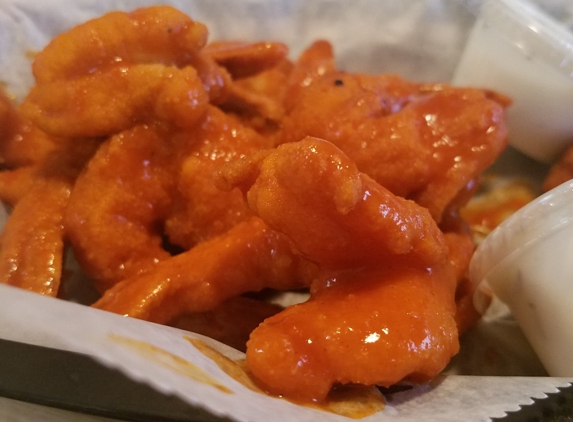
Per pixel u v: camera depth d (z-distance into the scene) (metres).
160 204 0.13
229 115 0.15
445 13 0.18
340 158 0.09
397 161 0.13
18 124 0.14
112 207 0.12
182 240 0.13
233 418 0.07
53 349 0.07
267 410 0.08
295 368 0.09
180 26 0.13
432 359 0.09
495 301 0.15
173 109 0.12
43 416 0.08
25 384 0.07
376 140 0.13
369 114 0.13
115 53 0.13
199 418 0.07
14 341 0.07
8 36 0.15
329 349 0.09
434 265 0.10
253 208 0.10
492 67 0.17
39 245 0.12
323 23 0.18
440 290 0.10
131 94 0.13
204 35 0.13
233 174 0.10
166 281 0.11
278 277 0.12
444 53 0.18
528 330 0.13
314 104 0.14
